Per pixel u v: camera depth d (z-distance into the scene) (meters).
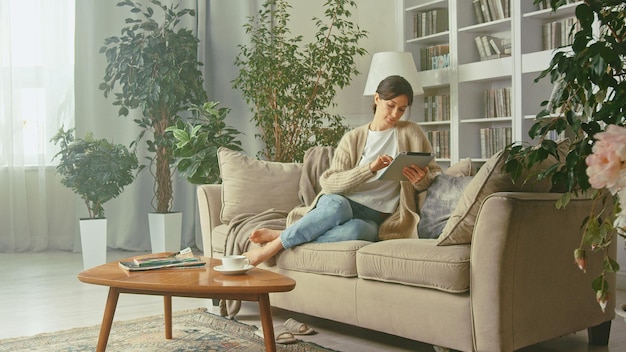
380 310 2.53
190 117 5.41
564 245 2.38
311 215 2.87
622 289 3.86
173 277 2.23
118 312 3.40
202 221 3.57
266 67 5.16
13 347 2.70
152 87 5.06
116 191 4.89
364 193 3.02
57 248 5.82
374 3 5.74
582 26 1.54
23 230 5.70
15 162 5.66
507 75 4.57
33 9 5.66
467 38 5.01
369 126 3.19
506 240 2.16
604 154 0.99
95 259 4.79
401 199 2.96
